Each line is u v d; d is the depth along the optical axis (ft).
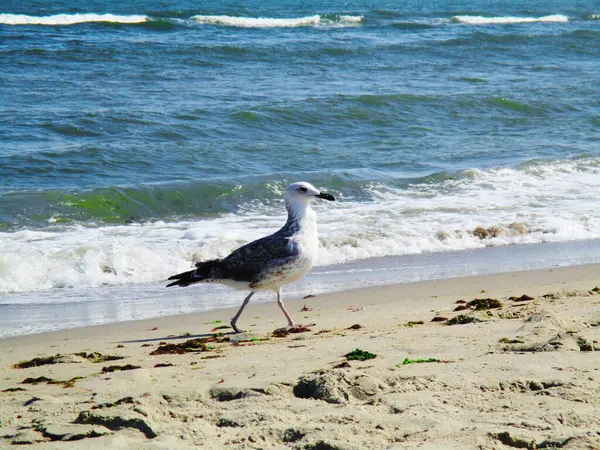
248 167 71.31
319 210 58.03
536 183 66.64
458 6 245.04
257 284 31.27
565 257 46.70
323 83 108.37
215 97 95.40
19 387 23.25
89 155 71.15
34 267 43.32
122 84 100.94
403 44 139.95
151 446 16.99
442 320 30.40
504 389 20.16
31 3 194.90
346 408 19.08
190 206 59.62
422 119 92.79
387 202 61.05
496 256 47.52
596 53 147.54
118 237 50.60
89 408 20.08
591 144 82.64
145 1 214.48
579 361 22.26
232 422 18.43
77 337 32.04
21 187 62.44
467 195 63.05
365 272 44.06
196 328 33.04
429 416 18.13
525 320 28.22
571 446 16.01
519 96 103.76
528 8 242.58
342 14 183.21
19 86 96.68
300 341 27.86
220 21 162.30
